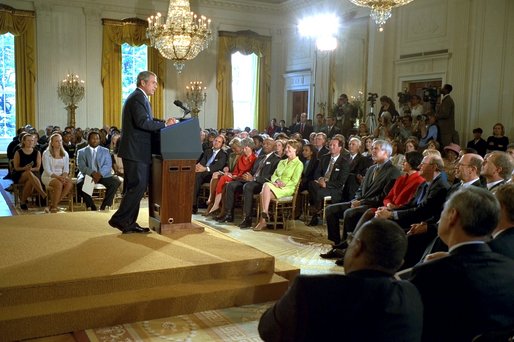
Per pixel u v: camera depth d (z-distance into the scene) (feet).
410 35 35.73
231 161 25.98
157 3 46.88
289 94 51.93
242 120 52.70
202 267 12.66
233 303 12.37
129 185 14.89
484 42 30.68
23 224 16.40
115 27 45.47
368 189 18.15
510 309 6.07
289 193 21.95
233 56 51.55
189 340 10.43
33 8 42.91
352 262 5.69
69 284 11.13
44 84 43.73
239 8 50.37
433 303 6.15
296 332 5.27
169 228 15.42
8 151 29.99
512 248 7.35
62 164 24.47
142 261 12.64
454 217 6.35
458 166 12.99
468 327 6.03
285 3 50.03
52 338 10.30
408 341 5.25
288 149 22.26
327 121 38.93
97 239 14.55
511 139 29.63
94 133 24.20
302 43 49.24
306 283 5.37
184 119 15.79
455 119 32.37
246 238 20.08
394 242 5.46
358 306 5.18
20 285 10.68
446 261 6.22
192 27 30.83
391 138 29.09
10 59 43.60
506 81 29.86
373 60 38.29
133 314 11.18
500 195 7.63
